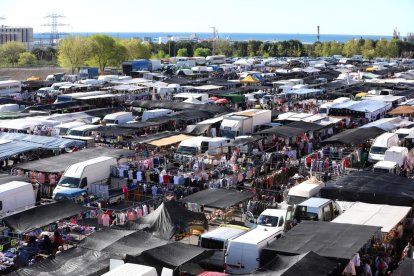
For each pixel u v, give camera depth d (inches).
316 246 989.8
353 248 972.6
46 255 1160.8
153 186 1612.9
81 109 2984.7
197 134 2209.6
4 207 1359.5
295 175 1753.2
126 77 4281.5
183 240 1258.6
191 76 4820.4
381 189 1373.0
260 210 1401.3
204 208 1487.5
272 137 2197.3
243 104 3267.7
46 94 3550.7
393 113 2728.8
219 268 1070.4
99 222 1354.6
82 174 1571.1
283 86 3784.5
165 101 3019.2
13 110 2866.6
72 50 5556.1
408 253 1117.1
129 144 2098.9
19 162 1855.3
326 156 1988.2
